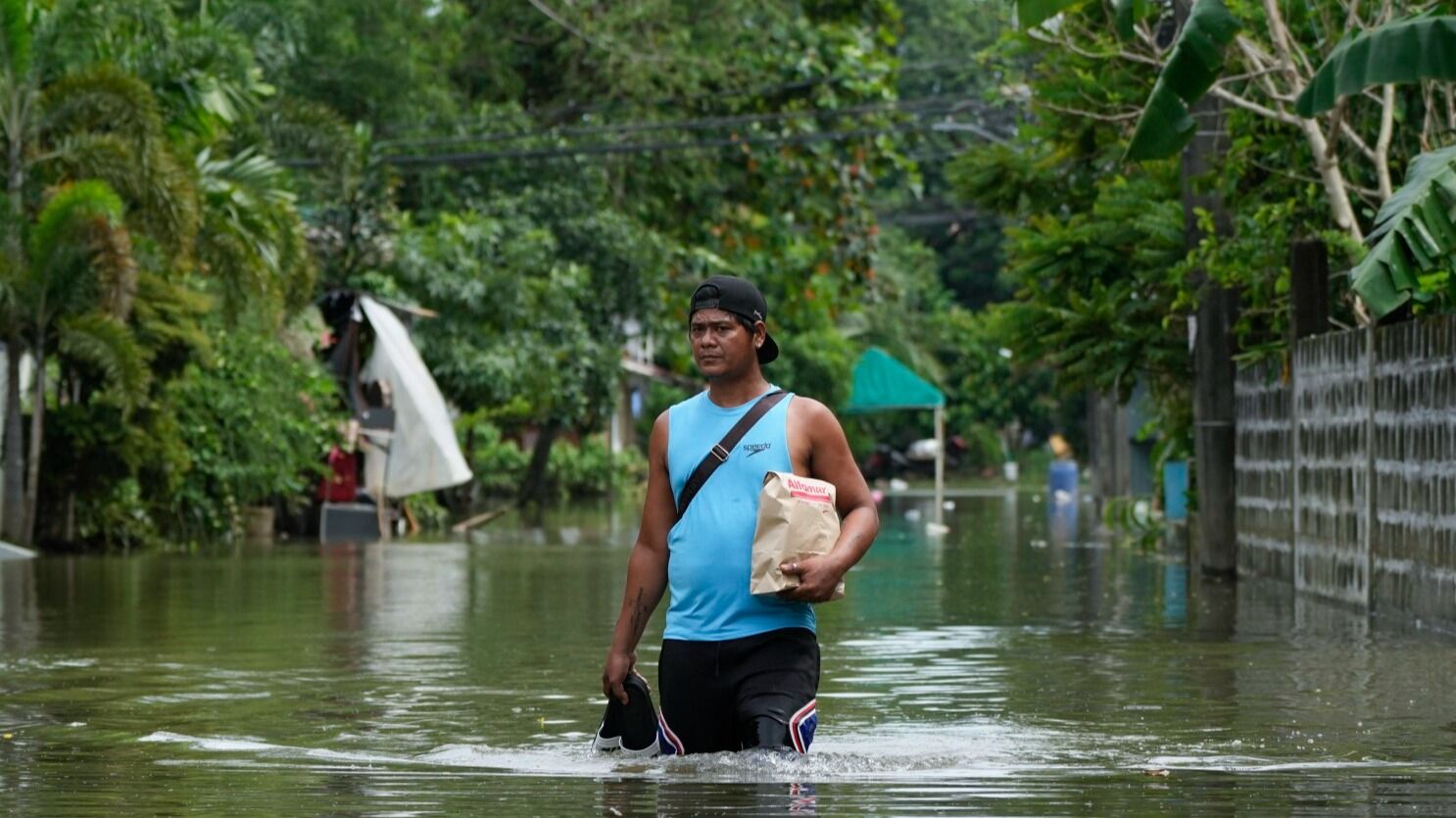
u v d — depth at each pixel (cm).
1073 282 2136
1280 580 1805
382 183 3716
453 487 4125
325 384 3225
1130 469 3538
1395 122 1741
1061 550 2592
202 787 707
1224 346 1962
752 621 728
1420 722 883
